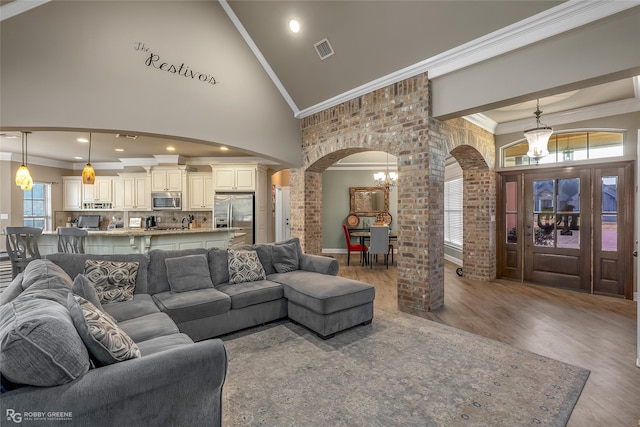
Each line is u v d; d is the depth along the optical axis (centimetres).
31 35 318
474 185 526
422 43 336
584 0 241
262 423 170
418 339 281
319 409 183
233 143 447
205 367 139
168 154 715
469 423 170
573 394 196
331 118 479
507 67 298
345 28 365
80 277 196
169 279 293
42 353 107
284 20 394
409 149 372
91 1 339
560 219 467
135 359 130
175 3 385
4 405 102
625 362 238
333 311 284
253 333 297
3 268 595
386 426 168
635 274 401
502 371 225
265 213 777
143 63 368
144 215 799
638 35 232
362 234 689
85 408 112
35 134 536
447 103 344
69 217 823
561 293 438
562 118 460
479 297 416
